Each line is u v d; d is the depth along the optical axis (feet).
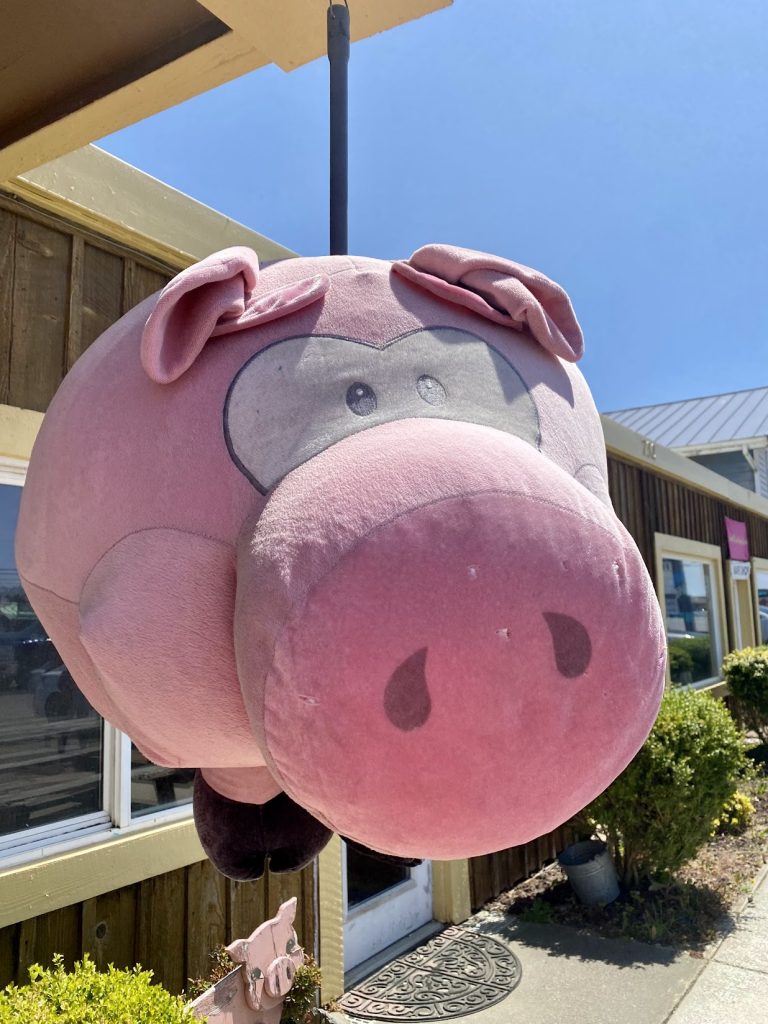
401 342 3.49
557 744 2.70
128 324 3.90
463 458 2.94
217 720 3.34
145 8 5.43
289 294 3.52
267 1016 7.91
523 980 13.21
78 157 9.73
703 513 32.07
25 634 9.37
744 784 26.73
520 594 2.68
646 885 17.08
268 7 5.31
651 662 3.02
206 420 3.29
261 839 4.19
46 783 9.35
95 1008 5.64
